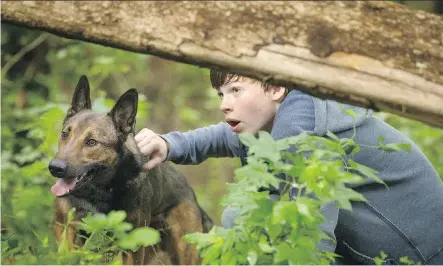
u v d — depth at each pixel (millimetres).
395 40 3545
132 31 3529
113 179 5477
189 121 11133
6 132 7531
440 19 3639
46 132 6707
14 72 9094
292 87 3547
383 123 4379
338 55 3490
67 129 5473
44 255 4199
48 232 5715
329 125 4109
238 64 3502
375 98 3486
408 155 4266
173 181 6199
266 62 3482
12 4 3580
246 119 4422
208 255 3367
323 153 3322
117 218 3379
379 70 3490
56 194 5191
